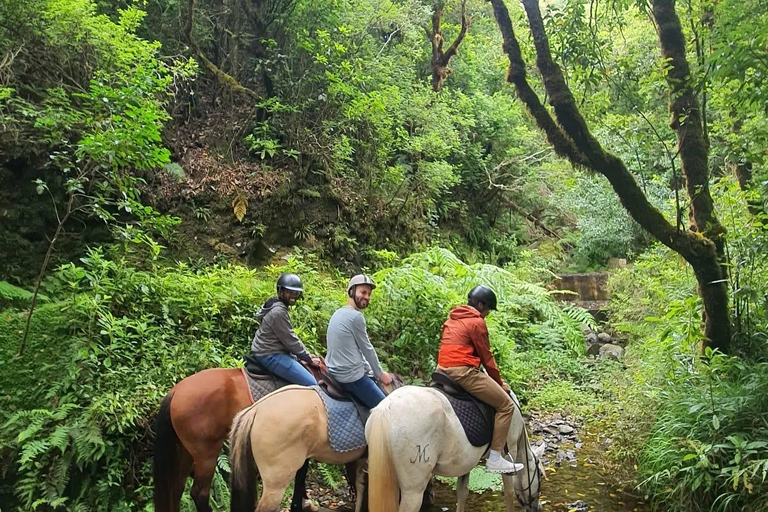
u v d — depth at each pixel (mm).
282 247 8781
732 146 5836
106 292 5801
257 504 4172
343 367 4523
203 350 5773
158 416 4418
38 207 6422
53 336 5355
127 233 5941
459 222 13609
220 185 8328
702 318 6223
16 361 5082
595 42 7004
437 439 4125
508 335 9758
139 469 4926
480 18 16062
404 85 11812
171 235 7633
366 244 9984
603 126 7188
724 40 5348
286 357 4809
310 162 9242
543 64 6227
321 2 9844
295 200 9023
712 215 6129
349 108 9539
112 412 4723
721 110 7250
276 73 9562
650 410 5953
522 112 14094
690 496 4766
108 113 6465
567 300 13500
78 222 6789
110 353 5262
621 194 6141
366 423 4133
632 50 8000
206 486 4469
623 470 5770
